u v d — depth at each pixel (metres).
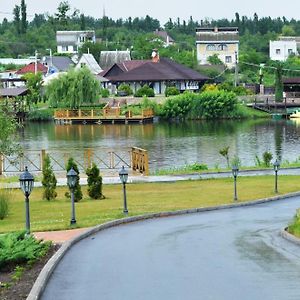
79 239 27.34
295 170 59.12
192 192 45.31
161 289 18.88
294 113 140.62
